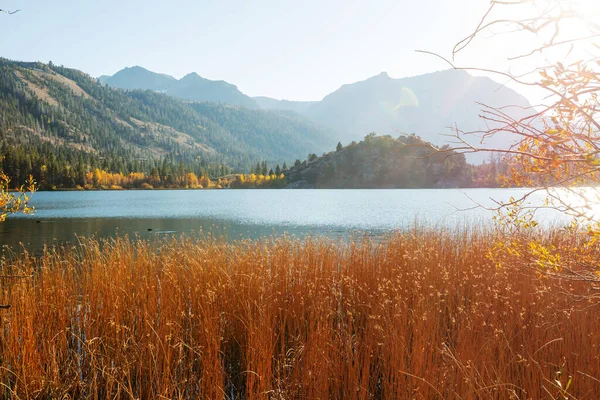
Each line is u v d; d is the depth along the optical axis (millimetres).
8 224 30062
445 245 9625
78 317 6723
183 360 5457
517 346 5074
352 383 4676
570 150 1842
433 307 5578
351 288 6535
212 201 64812
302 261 8172
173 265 8008
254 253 8594
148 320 5766
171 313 6055
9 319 5656
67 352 5871
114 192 106188
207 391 4703
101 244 18000
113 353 5641
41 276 7473
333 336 5695
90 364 5289
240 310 6254
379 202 57875
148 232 25469
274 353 5543
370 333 5387
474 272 7379
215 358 4855
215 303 6301
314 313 5828
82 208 47656
